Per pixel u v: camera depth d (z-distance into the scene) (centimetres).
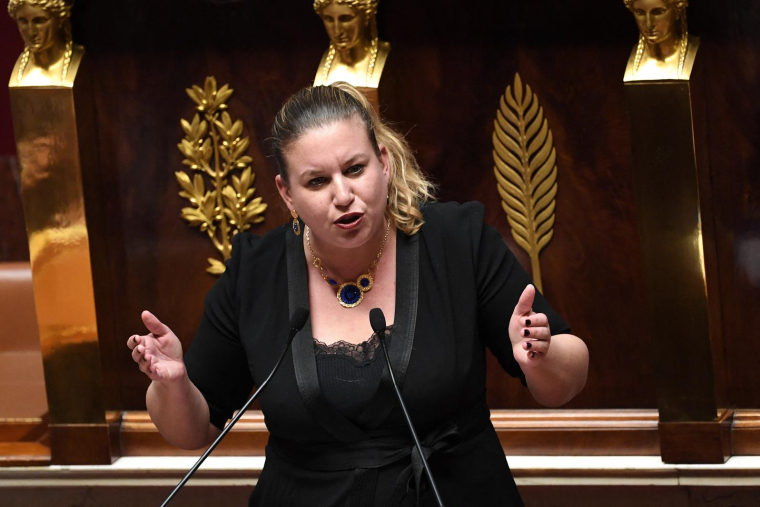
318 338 627
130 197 1084
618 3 978
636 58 945
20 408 1184
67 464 1075
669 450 988
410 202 641
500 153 1030
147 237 1089
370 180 590
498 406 1071
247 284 655
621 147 1004
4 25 1437
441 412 607
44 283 1048
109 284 1096
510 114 1022
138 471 1061
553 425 1038
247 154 1070
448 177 1045
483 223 655
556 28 999
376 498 598
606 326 1034
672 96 931
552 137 1017
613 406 1042
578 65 1001
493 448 632
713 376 969
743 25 942
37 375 1263
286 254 657
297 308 600
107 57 1062
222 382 677
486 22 1011
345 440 605
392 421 603
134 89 1066
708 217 980
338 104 600
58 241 1041
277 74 1050
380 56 995
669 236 956
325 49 1039
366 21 984
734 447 1002
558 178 1026
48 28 1009
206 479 1056
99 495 1072
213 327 673
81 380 1061
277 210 1075
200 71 1058
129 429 1094
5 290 1329
